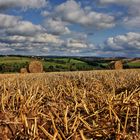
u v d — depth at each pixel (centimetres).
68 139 427
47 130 464
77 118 484
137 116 489
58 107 578
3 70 6638
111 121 495
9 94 667
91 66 7525
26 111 527
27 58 7975
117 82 1148
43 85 964
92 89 838
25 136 436
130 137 435
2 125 471
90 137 447
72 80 1181
